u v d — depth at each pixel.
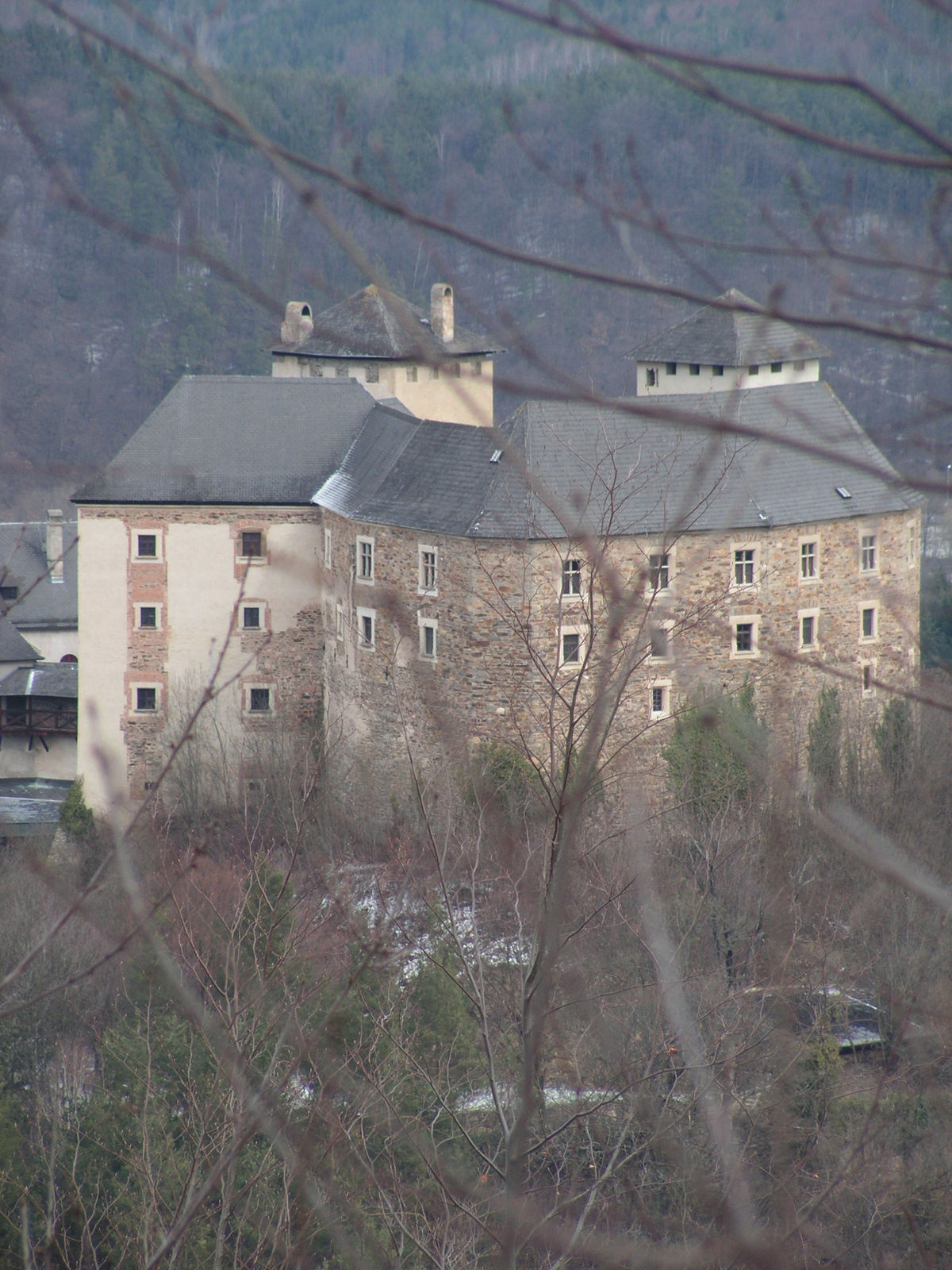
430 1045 57.09
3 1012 24.48
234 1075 30.59
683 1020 25.34
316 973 50.19
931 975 52.56
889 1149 45.69
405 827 57.28
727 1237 25.47
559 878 24.11
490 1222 44.50
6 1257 52.16
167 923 49.97
